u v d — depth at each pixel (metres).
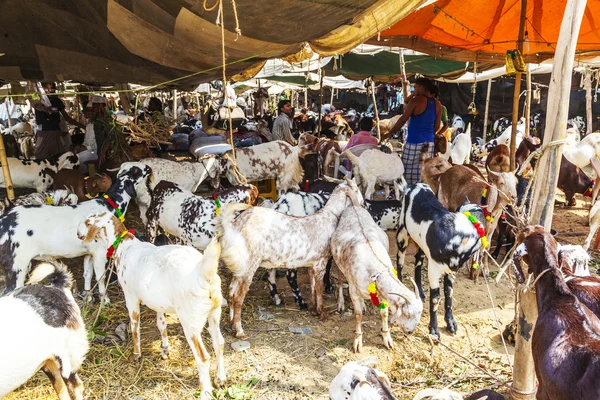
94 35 4.54
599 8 7.15
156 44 4.52
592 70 13.57
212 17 4.11
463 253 4.66
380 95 21.80
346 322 5.20
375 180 8.05
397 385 4.10
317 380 4.21
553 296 3.07
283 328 5.05
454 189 6.88
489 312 5.45
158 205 5.89
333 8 4.12
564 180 9.83
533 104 18.61
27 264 4.99
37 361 3.26
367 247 4.55
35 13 4.29
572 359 2.71
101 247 5.17
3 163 6.14
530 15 7.71
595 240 7.49
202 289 3.58
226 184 9.95
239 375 4.25
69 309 3.50
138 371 4.30
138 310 4.31
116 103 17.28
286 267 5.04
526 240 3.37
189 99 23.31
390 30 8.29
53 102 9.88
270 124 16.75
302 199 5.96
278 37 4.47
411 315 4.05
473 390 4.03
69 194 6.21
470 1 7.35
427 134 7.74
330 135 12.97
